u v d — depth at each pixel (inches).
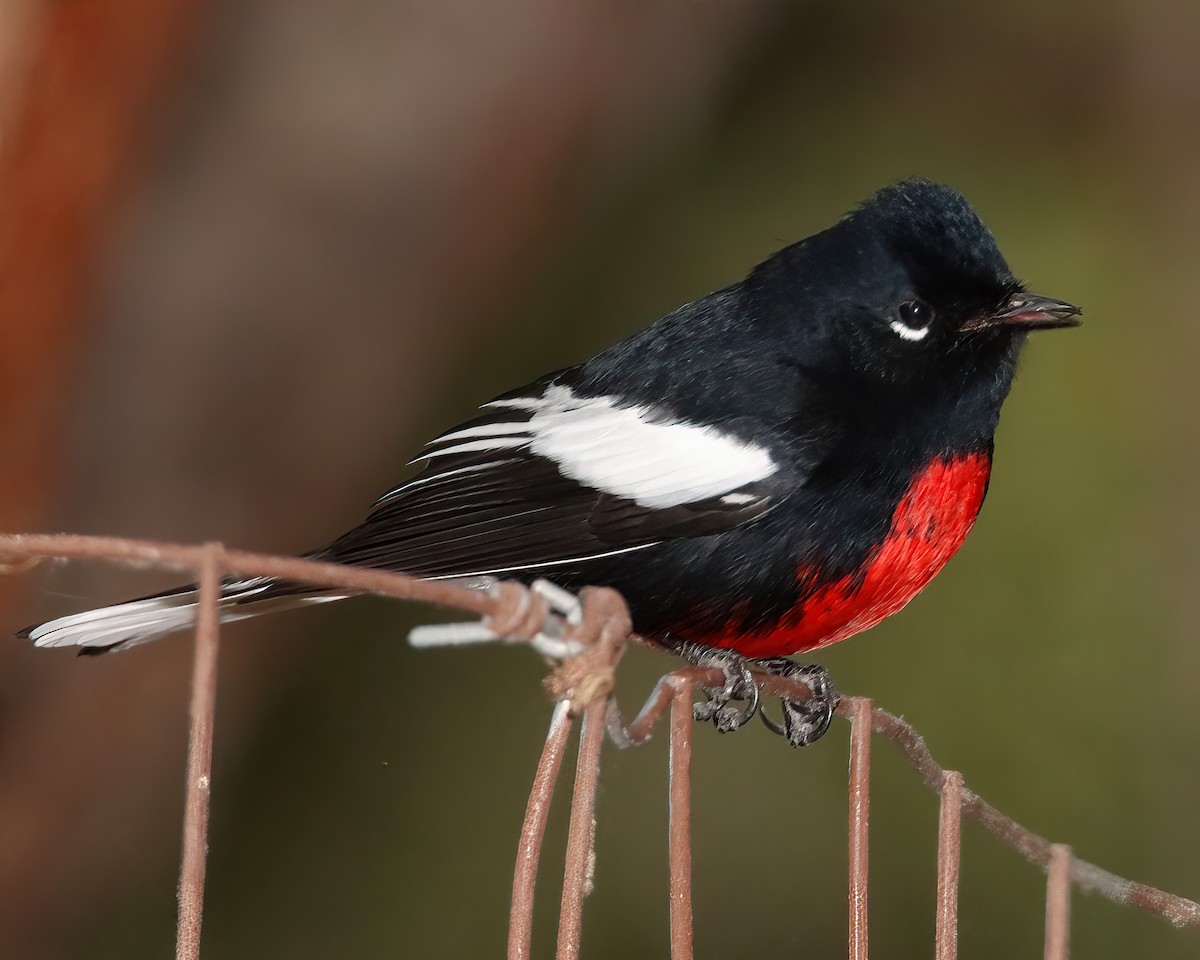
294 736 465.4
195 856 143.4
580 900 157.0
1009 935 422.0
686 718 173.9
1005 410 463.2
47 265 374.3
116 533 402.9
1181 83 527.5
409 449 458.6
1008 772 433.4
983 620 445.4
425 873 449.4
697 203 505.0
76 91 364.8
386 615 475.8
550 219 451.8
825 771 453.1
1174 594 443.2
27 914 413.7
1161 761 427.8
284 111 402.0
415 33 406.9
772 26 504.1
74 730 399.9
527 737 469.4
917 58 530.0
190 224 399.5
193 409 403.5
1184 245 502.9
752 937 441.4
